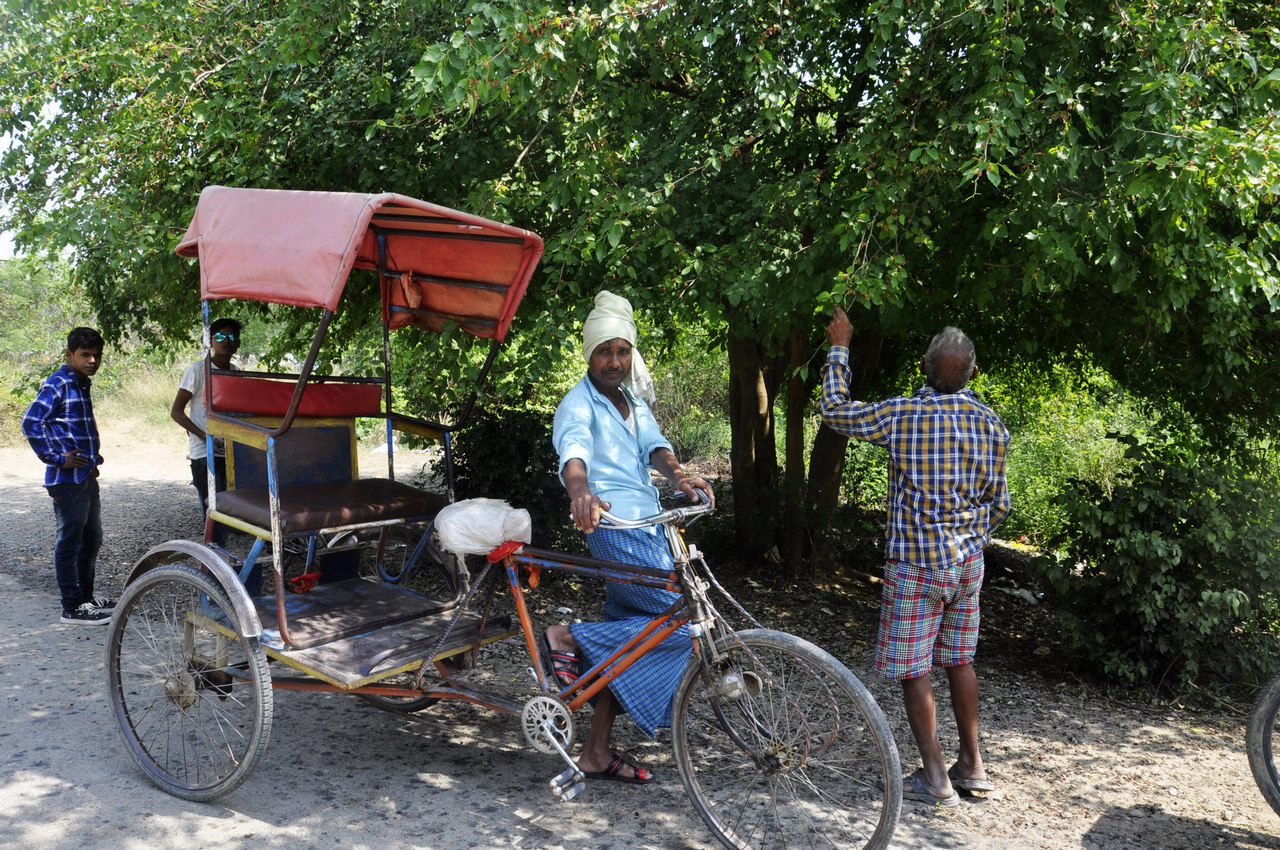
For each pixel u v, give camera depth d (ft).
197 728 12.16
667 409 48.93
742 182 15.62
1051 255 11.94
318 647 10.49
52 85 16.02
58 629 16.70
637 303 14.35
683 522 9.95
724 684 9.39
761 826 10.21
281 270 9.93
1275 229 12.76
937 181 13.24
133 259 15.94
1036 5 12.12
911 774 11.61
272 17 16.06
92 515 17.47
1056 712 15.48
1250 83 12.77
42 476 37.27
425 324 13.62
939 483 10.74
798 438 26.37
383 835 9.72
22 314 55.31
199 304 24.03
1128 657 17.21
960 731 11.54
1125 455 17.81
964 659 11.30
